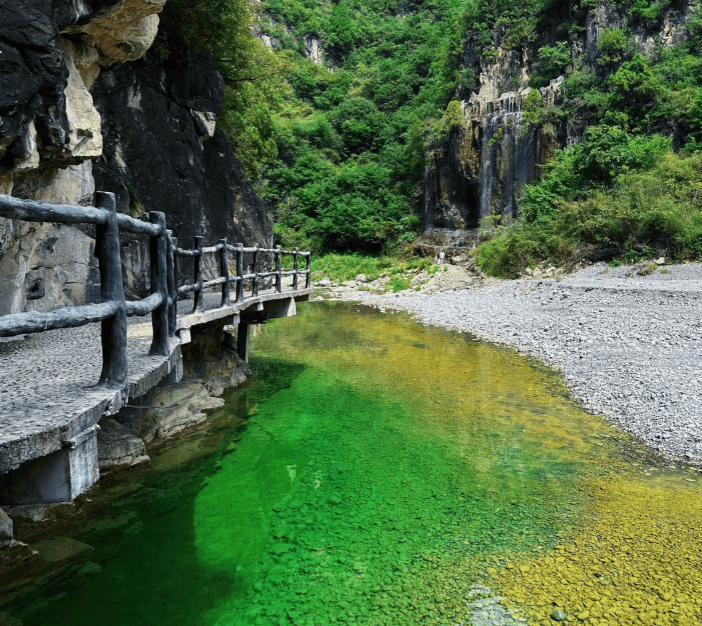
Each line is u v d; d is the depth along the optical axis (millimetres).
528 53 32344
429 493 5473
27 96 4875
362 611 3684
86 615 3570
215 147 15492
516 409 8242
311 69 56250
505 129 28625
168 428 7051
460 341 13719
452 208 31531
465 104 32344
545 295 17312
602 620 3543
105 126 10766
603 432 7160
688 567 4121
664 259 17625
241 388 9438
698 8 25938
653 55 26172
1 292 6172
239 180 16625
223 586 3957
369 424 7621
